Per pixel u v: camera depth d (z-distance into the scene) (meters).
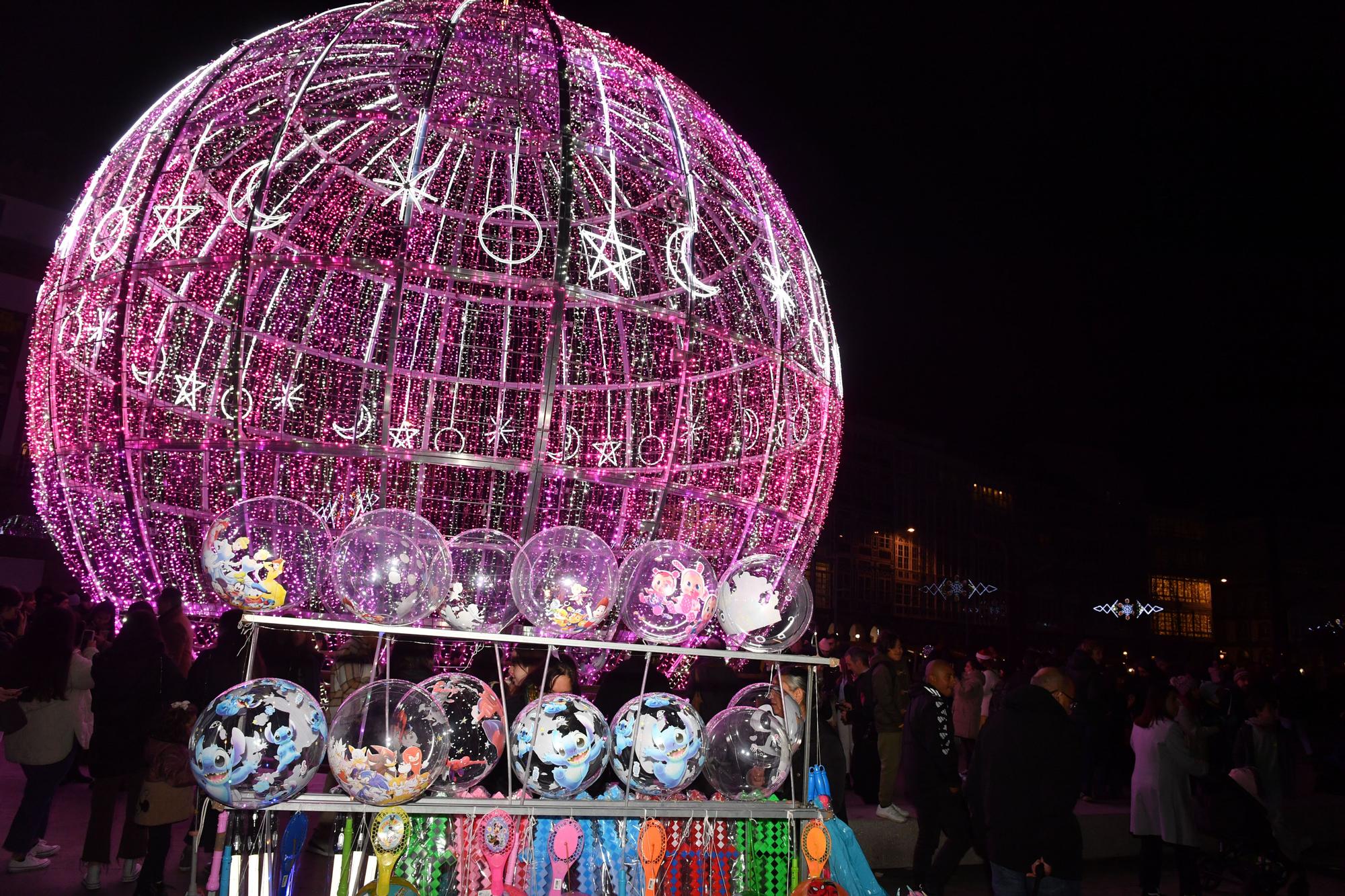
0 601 8.46
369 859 3.84
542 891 4.03
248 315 7.97
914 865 6.33
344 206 8.96
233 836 3.68
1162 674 11.60
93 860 5.55
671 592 4.38
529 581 4.39
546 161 8.88
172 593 6.31
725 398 8.48
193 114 6.27
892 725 8.10
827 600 40.53
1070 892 4.50
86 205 6.59
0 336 19.61
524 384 8.90
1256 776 7.26
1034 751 4.59
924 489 47.19
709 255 8.10
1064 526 56.38
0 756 9.48
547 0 6.92
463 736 3.99
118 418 5.99
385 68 6.66
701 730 4.14
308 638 5.99
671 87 7.27
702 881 4.23
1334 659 49.00
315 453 6.56
